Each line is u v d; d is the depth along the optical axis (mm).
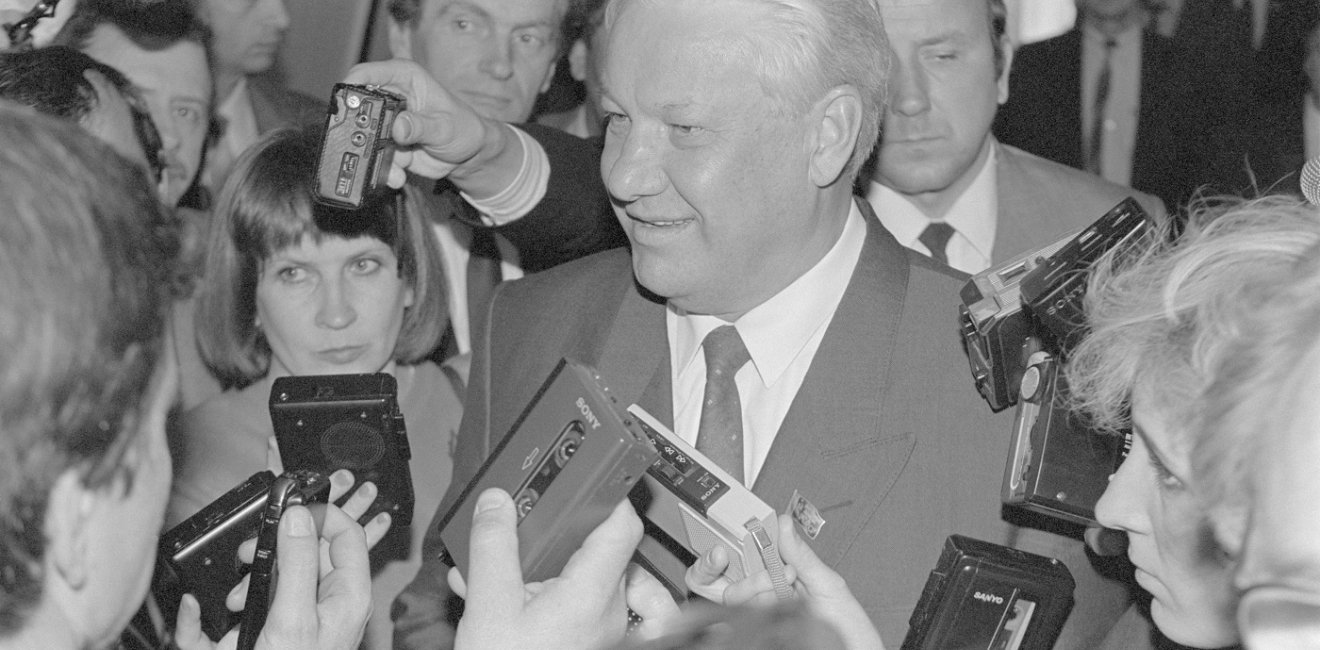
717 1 1799
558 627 1400
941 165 2748
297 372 2523
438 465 2605
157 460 1212
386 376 2094
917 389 1911
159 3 2760
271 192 2451
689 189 1804
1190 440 1126
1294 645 810
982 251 2898
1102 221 1692
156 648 1788
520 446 1466
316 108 3135
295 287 2486
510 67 3238
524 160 2494
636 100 1827
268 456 2402
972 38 2719
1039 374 1742
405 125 2182
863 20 1874
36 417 1041
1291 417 870
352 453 2051
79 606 1149
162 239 1158
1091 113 3664
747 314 1951
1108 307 1520
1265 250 1267
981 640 1677
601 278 2158
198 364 2695
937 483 1881
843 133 1852
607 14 1935
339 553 1642
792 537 1563
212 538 1860
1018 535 1872
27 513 1070
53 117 1118
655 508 1632
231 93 3018
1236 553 986
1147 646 1907
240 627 1602
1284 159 3488
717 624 678
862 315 1940
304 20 3107
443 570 2076
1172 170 3615
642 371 2041
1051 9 3650
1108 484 1718
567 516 1404
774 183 1817
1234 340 1019
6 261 1009
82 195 1059
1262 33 3490
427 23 3213
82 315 1042
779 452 1896
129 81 2436
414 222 2596
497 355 2203
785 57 1784
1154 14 3576
